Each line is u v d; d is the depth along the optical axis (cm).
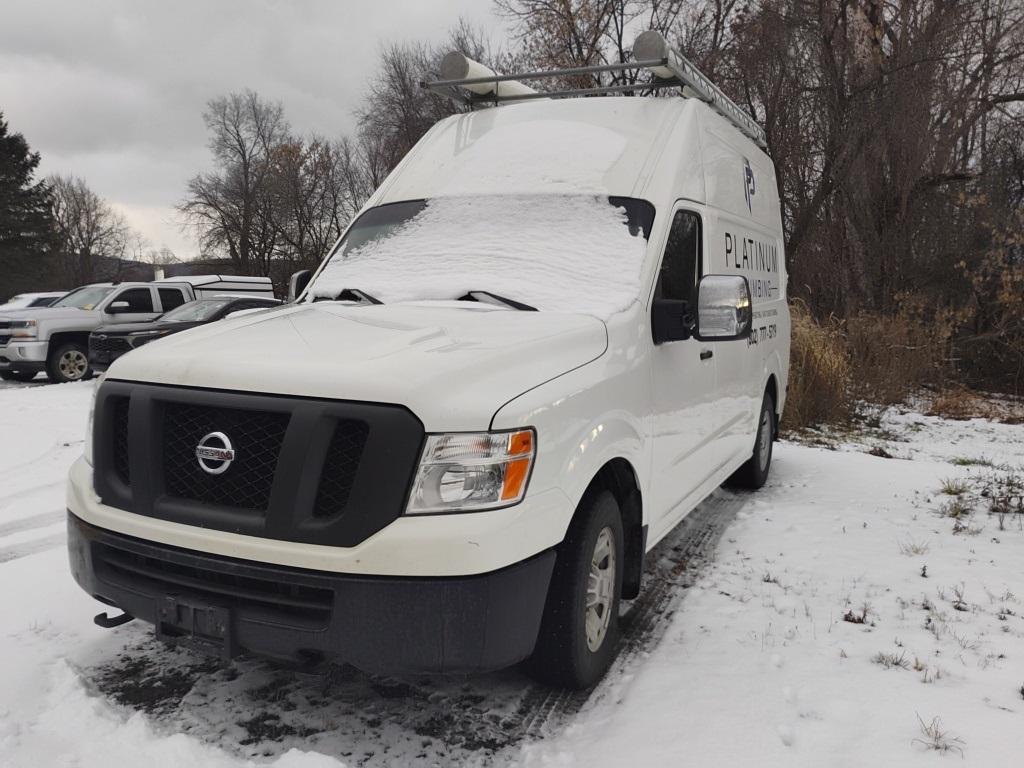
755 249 586
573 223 403
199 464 274
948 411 1363
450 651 250
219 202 5222
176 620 276
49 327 1560
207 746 273
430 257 408
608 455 315
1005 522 575
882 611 403
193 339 311
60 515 577
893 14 2009
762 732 288
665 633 378
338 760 257
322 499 259
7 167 6450
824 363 1188
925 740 281
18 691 313
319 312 349
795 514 593
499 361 283
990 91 2097
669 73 461
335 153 4691
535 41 2194
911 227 1973
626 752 278
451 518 252
